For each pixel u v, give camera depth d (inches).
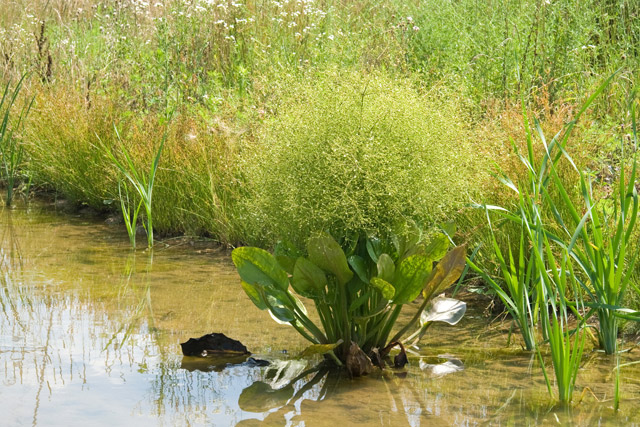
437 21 330.6
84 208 277.9
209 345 134.8
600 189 179.3
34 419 105.0
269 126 132.8
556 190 171.5
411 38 319.0
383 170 118.1
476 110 229.0
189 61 326.6
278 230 130.5
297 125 124.1
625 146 197.5
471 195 163.5
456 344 143.5
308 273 122.0
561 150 139.9
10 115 316.2
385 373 126.9
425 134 122.4
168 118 270.5
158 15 366.9
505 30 294.0
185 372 126.0
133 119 277.9
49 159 284.7
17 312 158.1
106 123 270.5
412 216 123.6
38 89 314.0
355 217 118.7
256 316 159.0
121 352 135.1
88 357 131.9
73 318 154.7
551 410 109.3
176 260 208.4
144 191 227.5
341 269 120.8
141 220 248.8
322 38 328.8
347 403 112.8
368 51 288.7
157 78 310.8
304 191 120.4
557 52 272.1
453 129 128.0
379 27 336.5
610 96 253.1
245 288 128.6
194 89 298.5
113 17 388.5
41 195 298.0
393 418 106.6
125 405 111.0
